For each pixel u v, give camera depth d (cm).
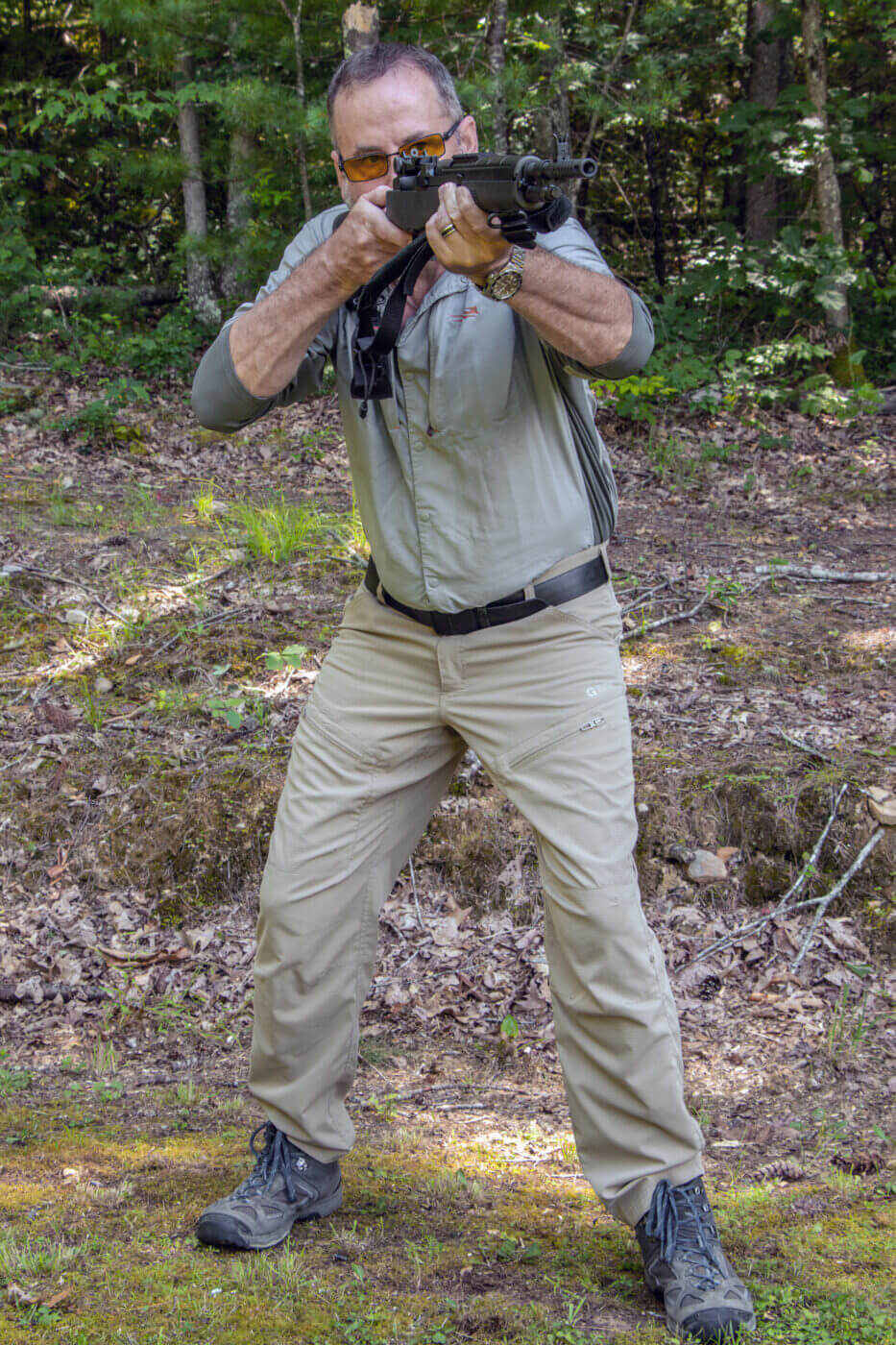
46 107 983
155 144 1084
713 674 497
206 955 394
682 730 455
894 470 803
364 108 199
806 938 380
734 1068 330
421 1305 206
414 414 206
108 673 503
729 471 804
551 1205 253
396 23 954
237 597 564
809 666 504
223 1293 208
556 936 210
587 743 210
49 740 460
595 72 1042
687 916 397
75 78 1267
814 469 810
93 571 590
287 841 222
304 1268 218
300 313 195
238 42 945
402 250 185
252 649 513
